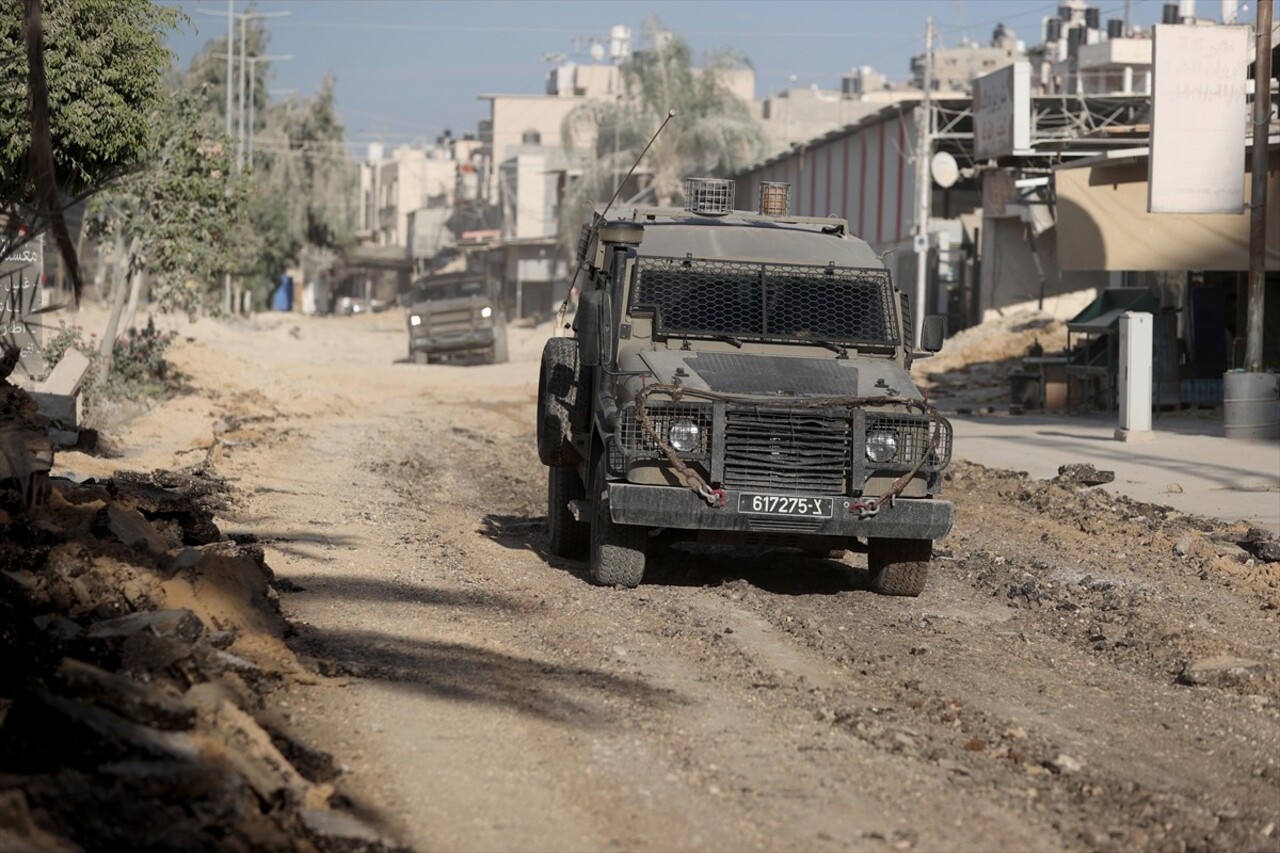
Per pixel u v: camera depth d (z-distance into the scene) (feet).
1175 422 90.48
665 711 26.91
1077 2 308.40
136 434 69.56
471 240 359.66
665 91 244.42
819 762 24.13
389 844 19.29
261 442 72.08
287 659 27.37
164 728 20.16
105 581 27.25
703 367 38.68
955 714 27.48
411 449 77.41
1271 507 56.24
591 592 38.75
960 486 63.77
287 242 284.00
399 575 39.01
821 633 34.40
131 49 52.75
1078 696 29.50
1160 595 40.27
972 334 150.00
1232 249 91.76
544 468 71.72
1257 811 22.76
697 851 20.08
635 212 45.09
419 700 26.53
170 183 82.74
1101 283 152.76
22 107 49.47
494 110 421.59
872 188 187.73
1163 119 80.59
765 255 42.11
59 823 16.58
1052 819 21.90
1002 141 133.59
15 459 31.27
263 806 19.54
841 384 38.47
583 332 39.17
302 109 301.22
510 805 21.54
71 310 27.91
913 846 20.56
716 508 36.81
